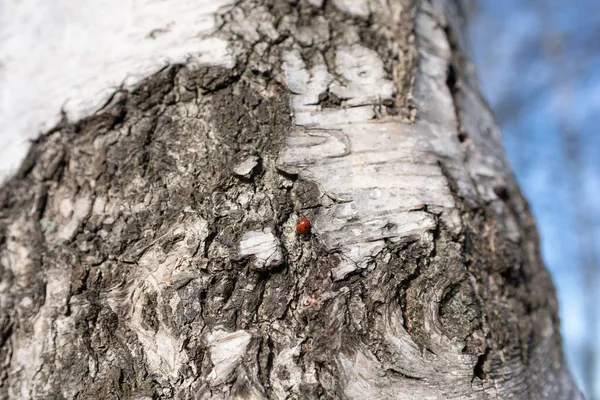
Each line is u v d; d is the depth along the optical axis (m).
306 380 0.38
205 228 0.40
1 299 0.41
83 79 0.43
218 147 0.41
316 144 0.41
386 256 0.40
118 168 0.41
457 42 0.48
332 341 0.39
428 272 0.40
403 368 0.38
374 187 0.40
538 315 0.45
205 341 0.39
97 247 0.41
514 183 0.48
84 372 0.39
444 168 0.42
